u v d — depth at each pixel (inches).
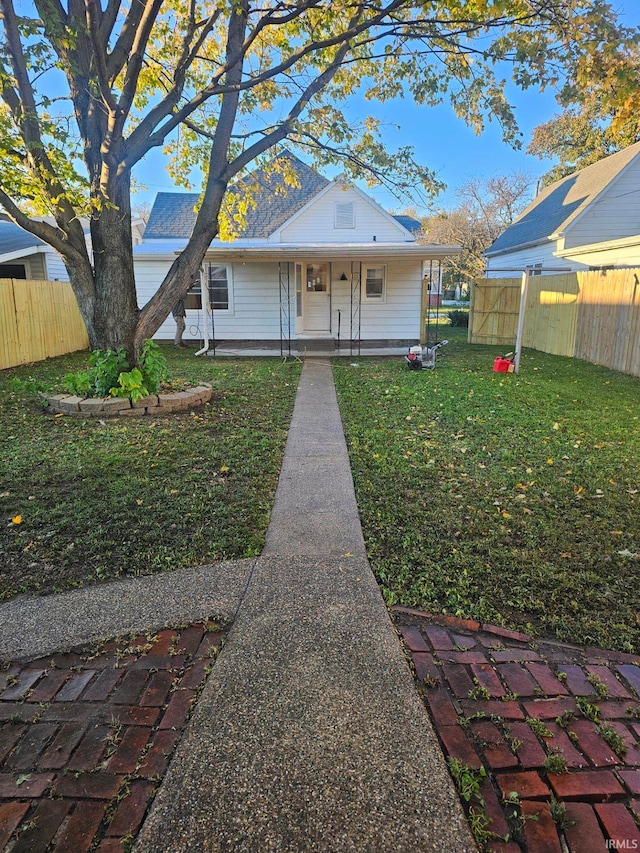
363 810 56.3
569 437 203.5
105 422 226.1
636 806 57.6
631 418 232.5
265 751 63.9
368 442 199.0
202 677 77.7
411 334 540.1
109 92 210.8
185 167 343.3
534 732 67.5
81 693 74.9
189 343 551.5
